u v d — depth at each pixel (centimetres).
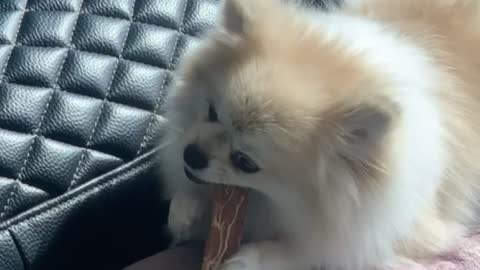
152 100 71
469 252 68
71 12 72
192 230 68
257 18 60
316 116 56
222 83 58
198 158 58
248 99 56
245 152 57
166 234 71
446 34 71
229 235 62
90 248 67
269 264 63
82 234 65
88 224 66
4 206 62
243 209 62
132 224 69
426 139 60
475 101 71
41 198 64
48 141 65
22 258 62
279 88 56
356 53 59
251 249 63
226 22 61
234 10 60
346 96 56
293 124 55
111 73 70
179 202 68
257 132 56
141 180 68
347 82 57
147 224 70
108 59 71
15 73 68
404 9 72
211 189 66
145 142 69
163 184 69
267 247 63
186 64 64
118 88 70
